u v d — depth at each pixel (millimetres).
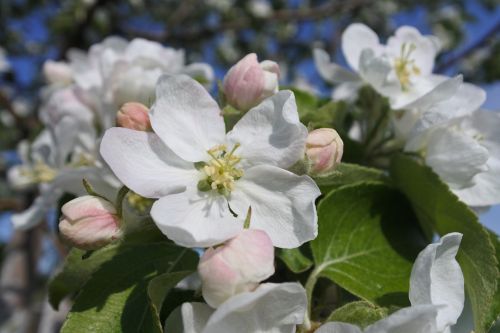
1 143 615
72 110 209
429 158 161
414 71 184
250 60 153
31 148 267
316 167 130
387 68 173
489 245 137
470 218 143
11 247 454
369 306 119
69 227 124
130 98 184
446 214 150
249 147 130
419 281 113
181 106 133
